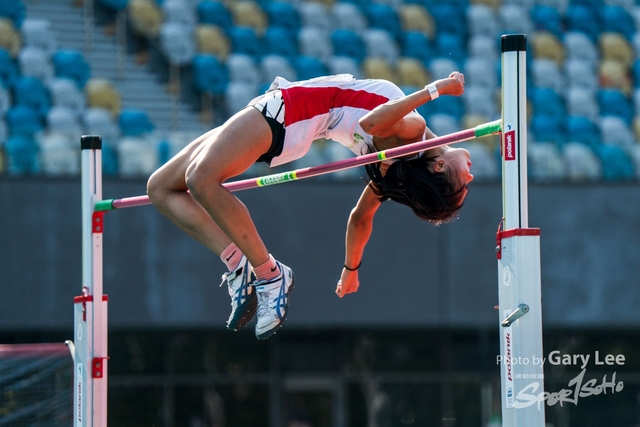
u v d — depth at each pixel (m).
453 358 33.22
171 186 10.56
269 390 32.19
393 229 27.52
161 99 33.12
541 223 27.89
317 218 27.20
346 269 12.09
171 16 35.38
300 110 9.85
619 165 28.23
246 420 31.89
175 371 31.45
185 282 26.62
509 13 39.03
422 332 33.25
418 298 27.41
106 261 26.30
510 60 8.95
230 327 10.41
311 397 32.53
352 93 9.99
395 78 36.06
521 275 8.85
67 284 25.92
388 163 10.14
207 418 31.55
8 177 25.88
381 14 38.00
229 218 9.62
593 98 35.91
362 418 32.66
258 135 9.65
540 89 36.00
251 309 10.22
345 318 27.09
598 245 27.94
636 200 28.03
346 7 38.03
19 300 25.69
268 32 35.94
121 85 33.12
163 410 31.23
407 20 38.19
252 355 32.22
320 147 27.17
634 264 27.91
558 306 27.78
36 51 32.44
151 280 26.47
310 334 32.72
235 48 35.09
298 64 35.03
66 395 14.97
